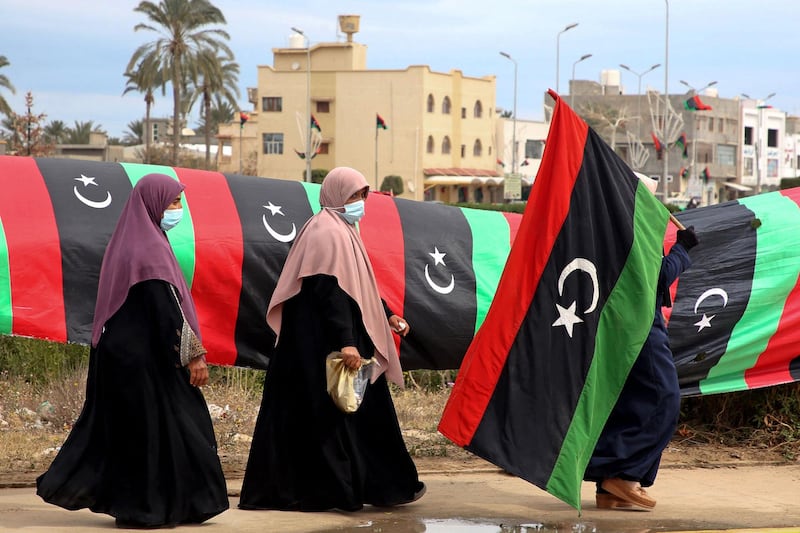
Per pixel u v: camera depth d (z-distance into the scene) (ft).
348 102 251.60
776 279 28.40
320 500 20.70
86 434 19.44
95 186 24.81
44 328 23.24
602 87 346.33
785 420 29.22
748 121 341.41
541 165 21.26
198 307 24.86
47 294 23.44
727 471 26.02
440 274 27.45
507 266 21.03
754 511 21.66
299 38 257.55
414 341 27.09
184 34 209.26
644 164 289.53
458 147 262.06
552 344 20.77
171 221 19.74
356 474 20.88
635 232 21.15
